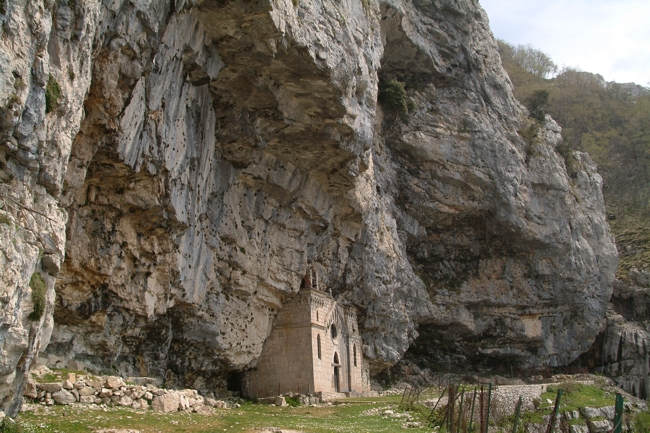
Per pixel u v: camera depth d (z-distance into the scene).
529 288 74.75
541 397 56.41
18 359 18.52
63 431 20.56
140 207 30.94
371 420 35.06
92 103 25.80
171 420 25.31
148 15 25.91
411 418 36.91
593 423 53.94
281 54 32.56
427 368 72.44
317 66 33.81
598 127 123.19
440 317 69.81
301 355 46.06
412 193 67.94
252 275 42.34
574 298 76.94
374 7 45.81
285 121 37.31
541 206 74.25
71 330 30.58
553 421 24.23
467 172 68.69
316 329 47.19
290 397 43.62
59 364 29.20
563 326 78.44
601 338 83.81
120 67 25.86
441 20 70.69
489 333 73.81
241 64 32.94
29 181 19.20
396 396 50.97
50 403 24.20
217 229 38.53
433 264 72.88
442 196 68.44
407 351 72.56
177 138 31.52
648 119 121.75
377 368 60.03
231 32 30.73
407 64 69.38
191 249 35.81
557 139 82.44
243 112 36.09
